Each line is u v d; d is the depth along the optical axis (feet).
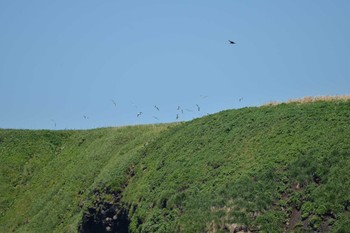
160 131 344.08
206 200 215.10
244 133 256.32
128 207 260.42
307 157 204.03
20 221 354.33
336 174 185.98
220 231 193.88
